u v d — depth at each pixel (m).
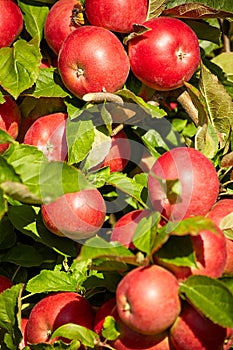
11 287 1.15
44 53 1.25
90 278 1.13
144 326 1.00
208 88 1.20
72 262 1.19
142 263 1.02
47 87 1.18
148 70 1.15
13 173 1.03
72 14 1.19
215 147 1.18
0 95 1.16
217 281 1.00
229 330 1.04
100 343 1.06
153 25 1.16
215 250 1.03
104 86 1.14
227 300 1.00
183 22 1.20
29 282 1.15
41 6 1.26
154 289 0.99
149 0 1.18
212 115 1.22
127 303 1.00
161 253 1.02
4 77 1.16
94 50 1.13
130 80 1.19
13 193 1.04
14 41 1.22
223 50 1.45
